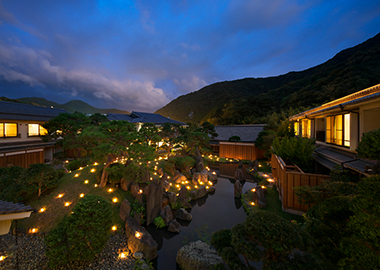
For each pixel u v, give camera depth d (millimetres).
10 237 8148
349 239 3646
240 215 11539
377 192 3100
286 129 17328
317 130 13633
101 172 12242
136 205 10523
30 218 9070
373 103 7469
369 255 3131
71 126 18797
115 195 11031
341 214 4727
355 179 7496
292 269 3734
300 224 8227
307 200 7375
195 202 13555
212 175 18609
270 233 3795
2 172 10219
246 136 29078
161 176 15562
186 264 7062
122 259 7301
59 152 24734
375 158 4180
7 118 17734
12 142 18219
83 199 6980
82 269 6617
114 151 10312
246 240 4219
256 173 19328
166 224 10133
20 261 6840
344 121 9781
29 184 10031
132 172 11523
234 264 4531
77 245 6387
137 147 11133
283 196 10688
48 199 10391
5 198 8812
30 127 20672
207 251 7500
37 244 7723
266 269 4016
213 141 31922
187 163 17062
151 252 7672
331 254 4617
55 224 8766
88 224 6453
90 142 14109
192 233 9602
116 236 8617
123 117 36281
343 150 9945
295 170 11656
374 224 3195
